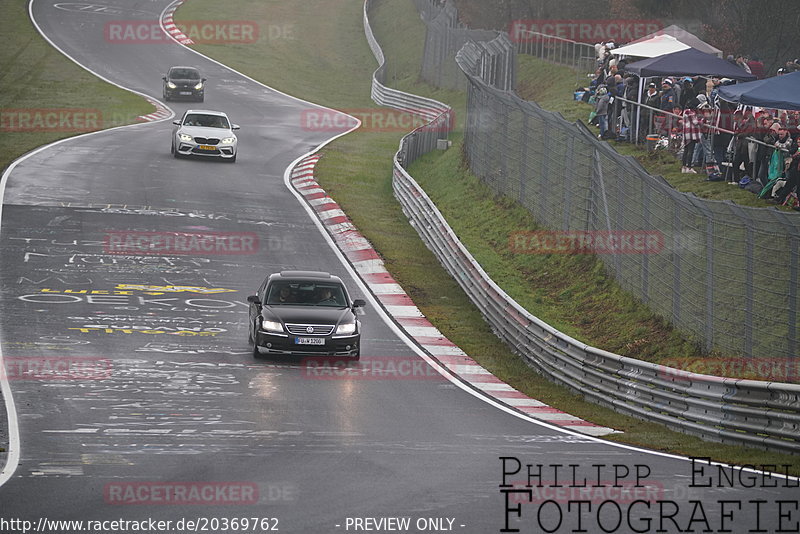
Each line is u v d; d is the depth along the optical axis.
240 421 53.09
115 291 85.88
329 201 127.50
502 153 120.44
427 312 90.19
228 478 41.22
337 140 177.62
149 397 57.72
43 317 76.69
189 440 48.28
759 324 69.12
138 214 112.88
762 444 53.06
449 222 118.81
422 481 41.72
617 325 82.94
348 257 105.19
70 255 95.44
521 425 56.84
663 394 61.25
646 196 84.00
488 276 92.94
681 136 101.75
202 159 148.62
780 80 84.62
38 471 41.28
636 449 51.44
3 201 113.19
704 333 72.38
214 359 68.81
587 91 145.00
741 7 174.25
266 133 179.75
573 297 91.88
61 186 122.62
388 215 125.44
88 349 69.06
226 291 89.19
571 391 71.00
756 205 82.94
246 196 126.81
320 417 55.06
